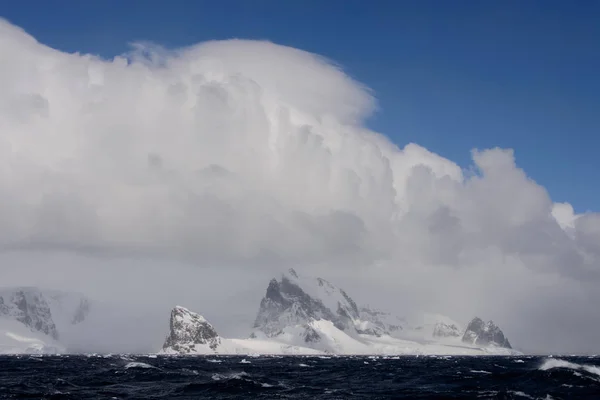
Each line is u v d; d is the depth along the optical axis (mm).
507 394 105062
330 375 187625
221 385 127938
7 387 123375
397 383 146375
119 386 132250
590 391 106438
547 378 124812
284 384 141000
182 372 185500
